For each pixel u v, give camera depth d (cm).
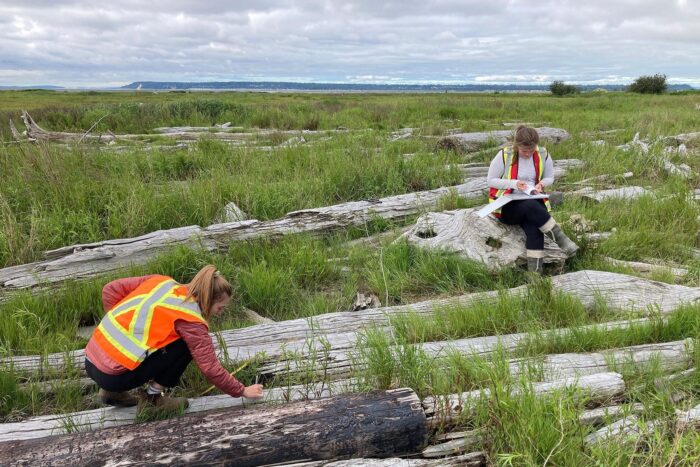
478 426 314
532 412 299
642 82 5138
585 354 408
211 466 279
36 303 491
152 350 314
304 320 469
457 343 427
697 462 271
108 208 680
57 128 1658
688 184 897
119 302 337
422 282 561
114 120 1752
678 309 454
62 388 383
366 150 1070
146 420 339
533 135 536
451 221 611
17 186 734
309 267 578
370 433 294
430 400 333
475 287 549
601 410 334
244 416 300
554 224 536
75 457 274
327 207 714
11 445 282
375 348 381
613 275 520
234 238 630
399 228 700
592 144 1183
